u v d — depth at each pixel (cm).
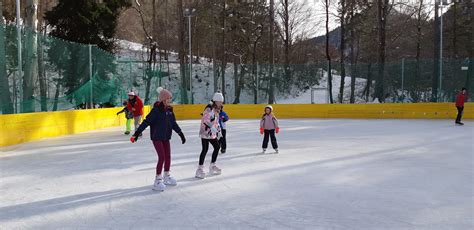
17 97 1365
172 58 5050
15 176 750
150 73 2417
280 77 2731
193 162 898
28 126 1332
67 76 1623
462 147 1127
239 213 505
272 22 3331
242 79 2748
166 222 471
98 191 628
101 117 1848
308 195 594
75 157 977
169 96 648
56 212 517
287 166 841
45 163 895
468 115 2281
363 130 1664
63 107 1605
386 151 1055
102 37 2555
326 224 459
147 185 669
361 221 470
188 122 2214
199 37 4250
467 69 2345
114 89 2008
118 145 1212
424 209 518
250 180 704
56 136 1490
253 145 1201
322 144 1209
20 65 1368
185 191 625
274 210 517
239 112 2605
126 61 2136
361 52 4684
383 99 2542
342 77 2686
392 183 674
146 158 954
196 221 473
